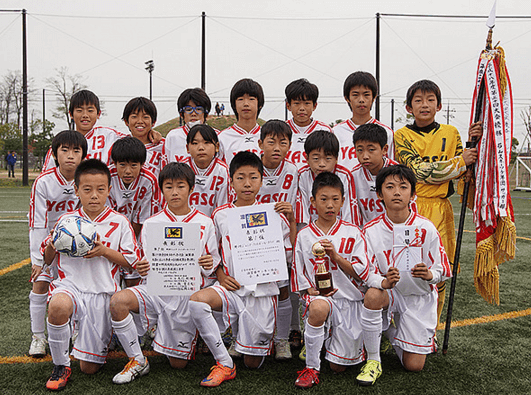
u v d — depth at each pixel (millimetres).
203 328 2754
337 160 3408
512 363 3012
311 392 2609
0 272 5426
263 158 3328
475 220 3268
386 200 2898
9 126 38656
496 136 3100
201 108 3887
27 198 15633
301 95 3713
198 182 3533
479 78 3238
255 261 2949
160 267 2863
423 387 2674
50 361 3053
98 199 2826
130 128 4020
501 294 4684
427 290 2910
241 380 2777
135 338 2795
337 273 2918
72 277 2836
